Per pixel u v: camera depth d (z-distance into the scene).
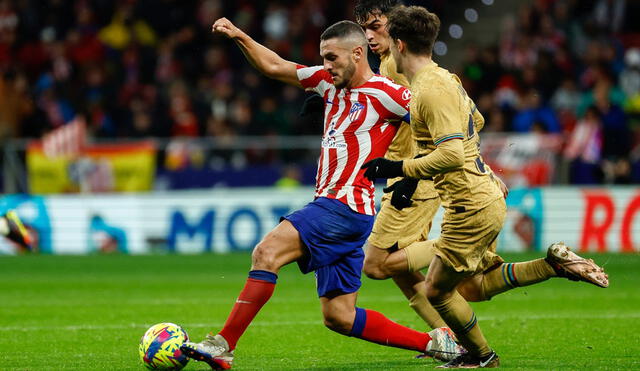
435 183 13.55
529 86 44.56
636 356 15.25
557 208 37.34
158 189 39.50
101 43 49.97
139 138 43.59
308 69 14.18
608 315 20.98
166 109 45.00
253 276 13.10
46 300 24.20
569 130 42.72
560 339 17.31
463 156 12.49
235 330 13.04
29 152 39.91
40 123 45.50
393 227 15.90
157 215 38.78
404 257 15.78
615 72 46.84
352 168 13.47
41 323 19.83
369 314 14.00
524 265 13.94
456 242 13.25
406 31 12.98
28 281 28.98
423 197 15.97
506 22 52.72
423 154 13.24
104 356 15.45
